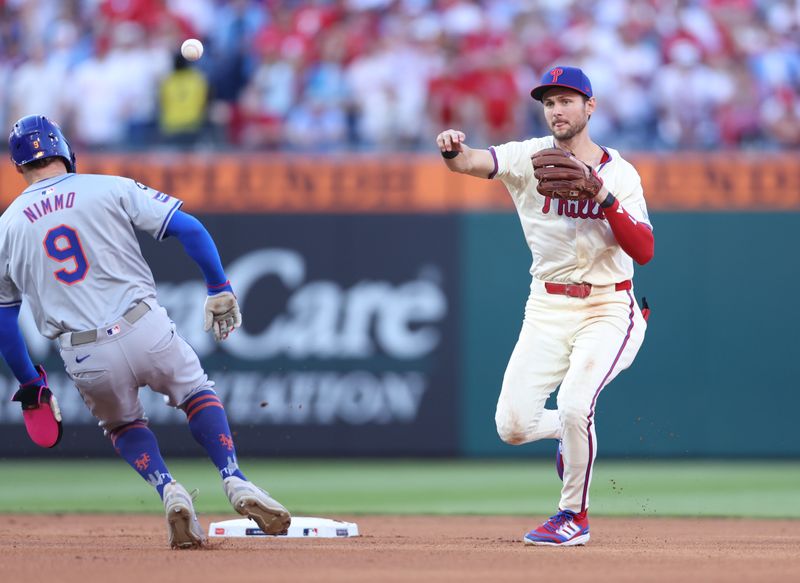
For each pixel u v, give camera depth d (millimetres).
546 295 20562
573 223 19938
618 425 42844
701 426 42656
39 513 30375
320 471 41906
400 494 35469
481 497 34719
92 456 43750
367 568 16188
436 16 50438
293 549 19250
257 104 49062
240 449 43438
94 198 18391
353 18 50562
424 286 43594
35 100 49969
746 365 42594
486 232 43469
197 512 30500
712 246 42719
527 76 49094
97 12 51500
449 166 20078
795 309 42562
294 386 43656
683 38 49750
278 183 44031
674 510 31891
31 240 18375
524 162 20188
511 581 14805
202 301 43625
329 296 43719
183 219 18578
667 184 43000
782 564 17234
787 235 42625
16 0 52062
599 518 29516
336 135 48625
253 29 50094
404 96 48656
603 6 50688
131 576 15172
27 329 43438
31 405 19594
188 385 19062
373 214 43781
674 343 42750
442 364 43438
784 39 50500
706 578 15234
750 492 35969
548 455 43781
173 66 49062
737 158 42969
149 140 48281
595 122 48656
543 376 20594
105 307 18344
